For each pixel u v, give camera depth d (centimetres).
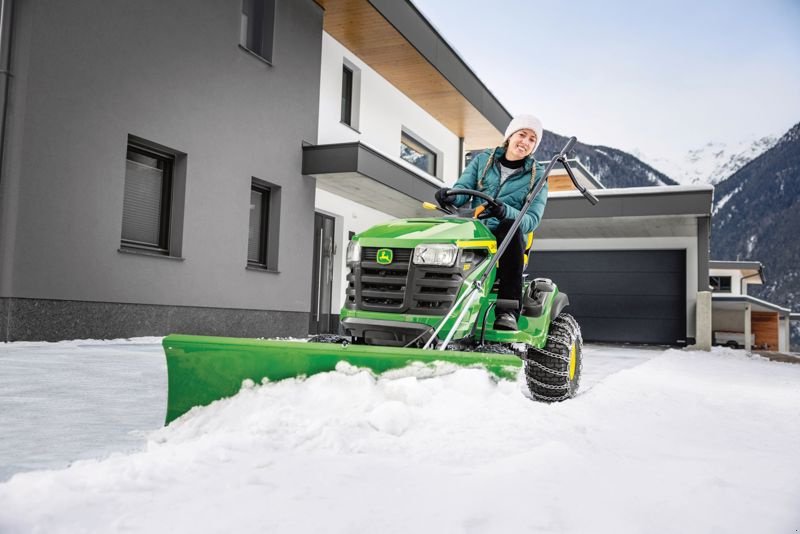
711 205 1184
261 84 884
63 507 134
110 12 650
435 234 310
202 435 213
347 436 194
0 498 138
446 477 160
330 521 128
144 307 694
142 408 285
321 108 1082
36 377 367
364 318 312
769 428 287
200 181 777
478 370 231
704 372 668
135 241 716
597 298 1462
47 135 587
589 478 163
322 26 1020
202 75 777
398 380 227
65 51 604
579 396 379
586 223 1304
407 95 1391
